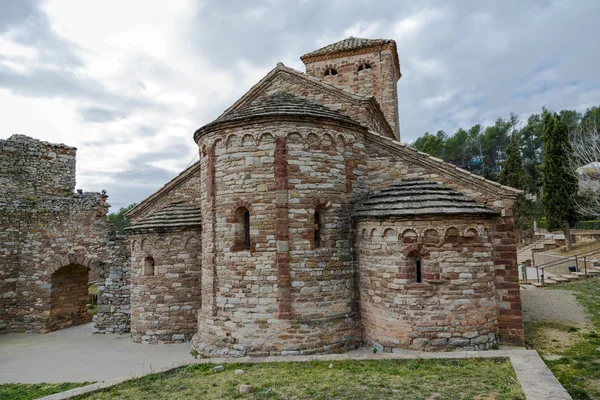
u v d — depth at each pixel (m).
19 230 19.36
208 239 12.64
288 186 11.55
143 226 15.19
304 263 11.45
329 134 12.27
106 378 10.77
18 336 17.92
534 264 30.72
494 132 68.50
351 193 12.66
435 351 10.45
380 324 11.31
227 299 11.90
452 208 10.73
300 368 9.27
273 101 13.51
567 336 11.77
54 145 21.42
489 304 10.84
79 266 19.77
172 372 9.52
